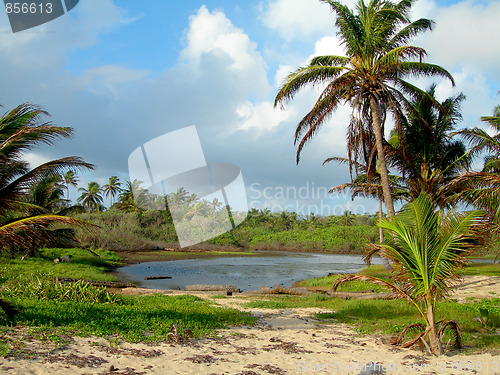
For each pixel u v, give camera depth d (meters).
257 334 7.70
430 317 6.57
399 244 6.99
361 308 11.15
